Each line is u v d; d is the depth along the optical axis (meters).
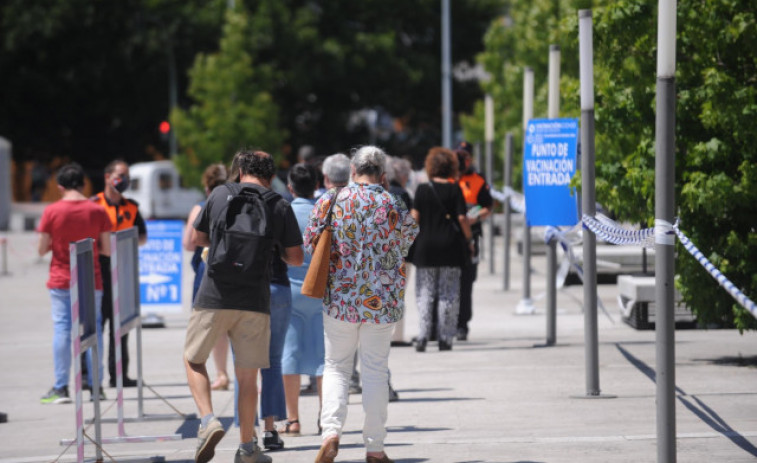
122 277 28.41
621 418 26.61
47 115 170.50
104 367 41.19
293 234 23.48
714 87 30.98
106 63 159.75
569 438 24.39
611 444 23.62
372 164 22.67
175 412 31.19
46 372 39.94
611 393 30.09
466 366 35.88
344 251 22.31
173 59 158.50
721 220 32.75
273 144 117.31
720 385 30.19
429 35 169.88
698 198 30.98
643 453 22.67
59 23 155.12
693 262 32.44
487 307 53.75
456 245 38.75
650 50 33.81
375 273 22.30
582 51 29.09
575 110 39.97
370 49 156.00
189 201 153.75
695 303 33.00
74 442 26.69
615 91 34.31
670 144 19.56
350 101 166.25
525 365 35.59
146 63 162.00
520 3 96.31
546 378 32.97
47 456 25.77
